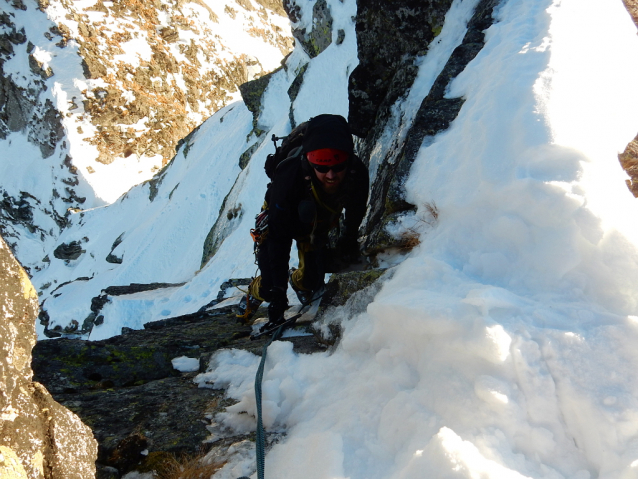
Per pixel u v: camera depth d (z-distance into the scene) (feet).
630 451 4.08
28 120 183.83
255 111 67.21
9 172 177.17
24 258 170.09
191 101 205.05
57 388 8.32
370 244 9.30
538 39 8.71
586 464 4.33
